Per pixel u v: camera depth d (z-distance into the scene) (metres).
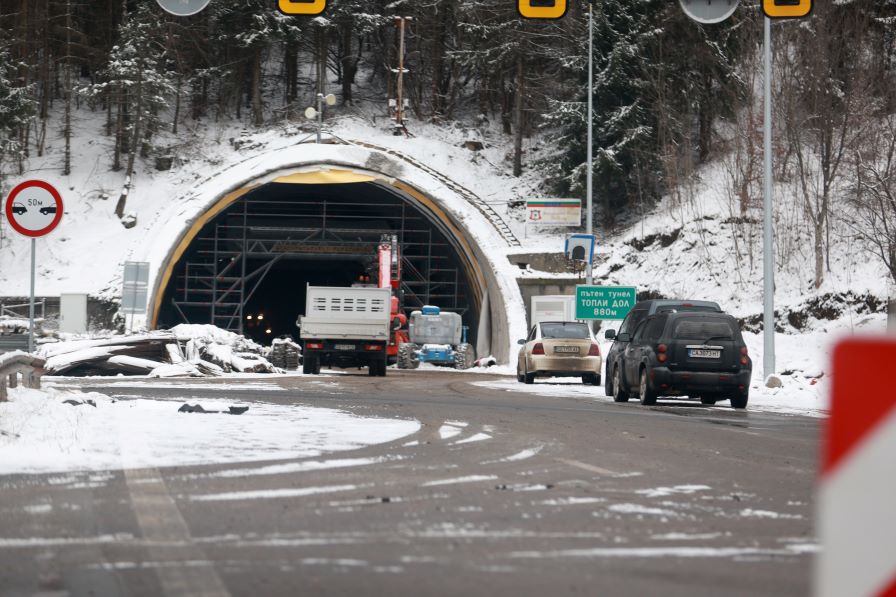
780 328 173.25
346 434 45.59
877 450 8.28
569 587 17.44
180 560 19.47
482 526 23.48
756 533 23.02
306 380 106.81
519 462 36.59
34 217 56.69
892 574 8.25
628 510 26.05
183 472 32.47
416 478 31.80
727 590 17.31
